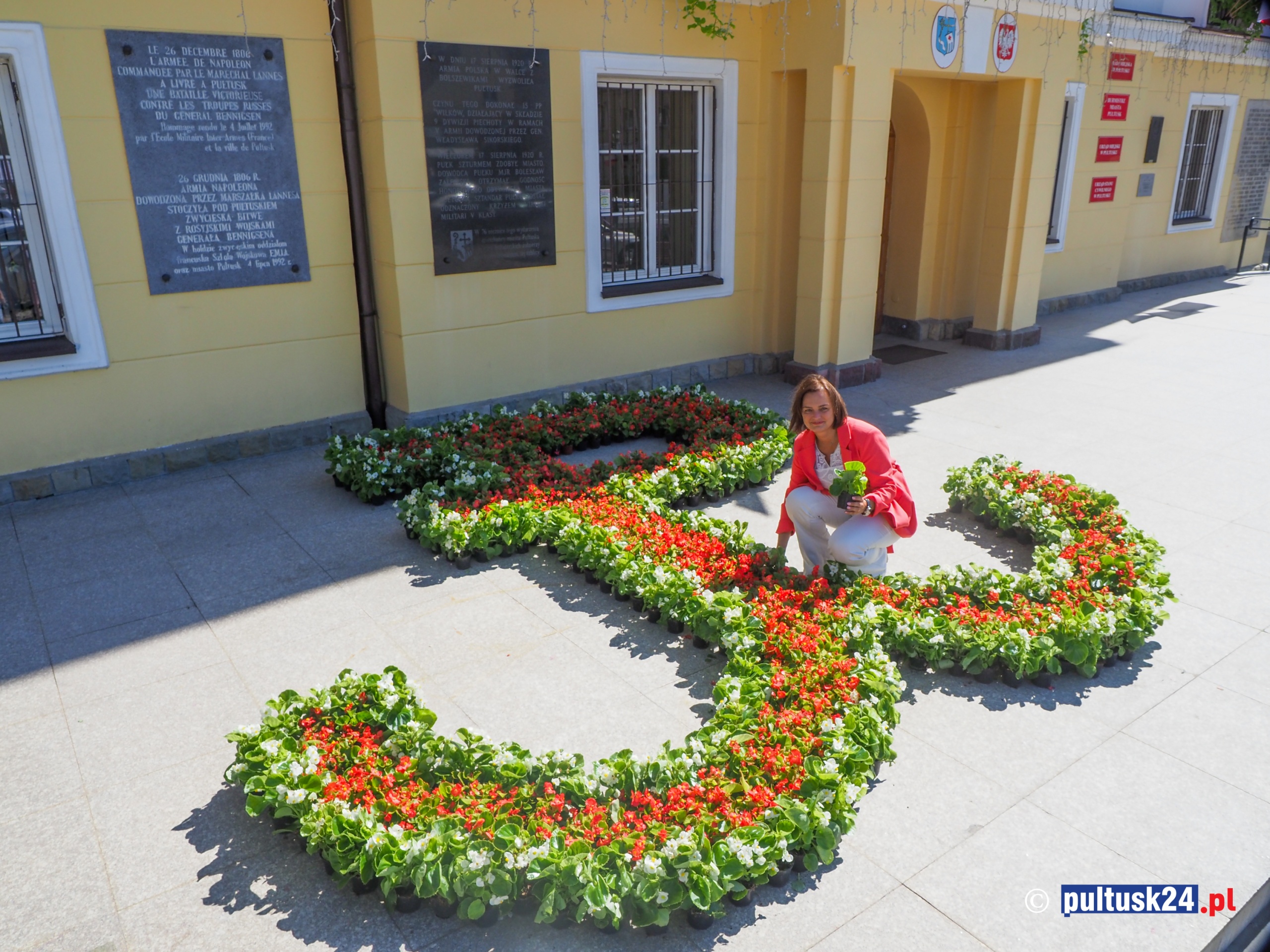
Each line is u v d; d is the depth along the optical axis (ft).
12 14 17.99
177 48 19.85
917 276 36.24
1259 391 28.60
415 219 22.74
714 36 26.86
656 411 24.63
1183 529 18.52
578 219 25.86
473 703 12.76
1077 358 33.32
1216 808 10.72
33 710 12.74
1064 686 13.19
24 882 9.73
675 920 9.23
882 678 12.15
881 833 10.33
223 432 22.70
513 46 23.16
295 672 13.60
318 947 8.92
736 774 10.53
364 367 24.43
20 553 17.63
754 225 30.09
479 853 9.05
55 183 19.16
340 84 21.93
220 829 10.50
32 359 19.71
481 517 17.37
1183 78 43.34
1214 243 51.29
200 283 21.44
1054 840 10.20
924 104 33.24
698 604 14.08
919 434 24.72
